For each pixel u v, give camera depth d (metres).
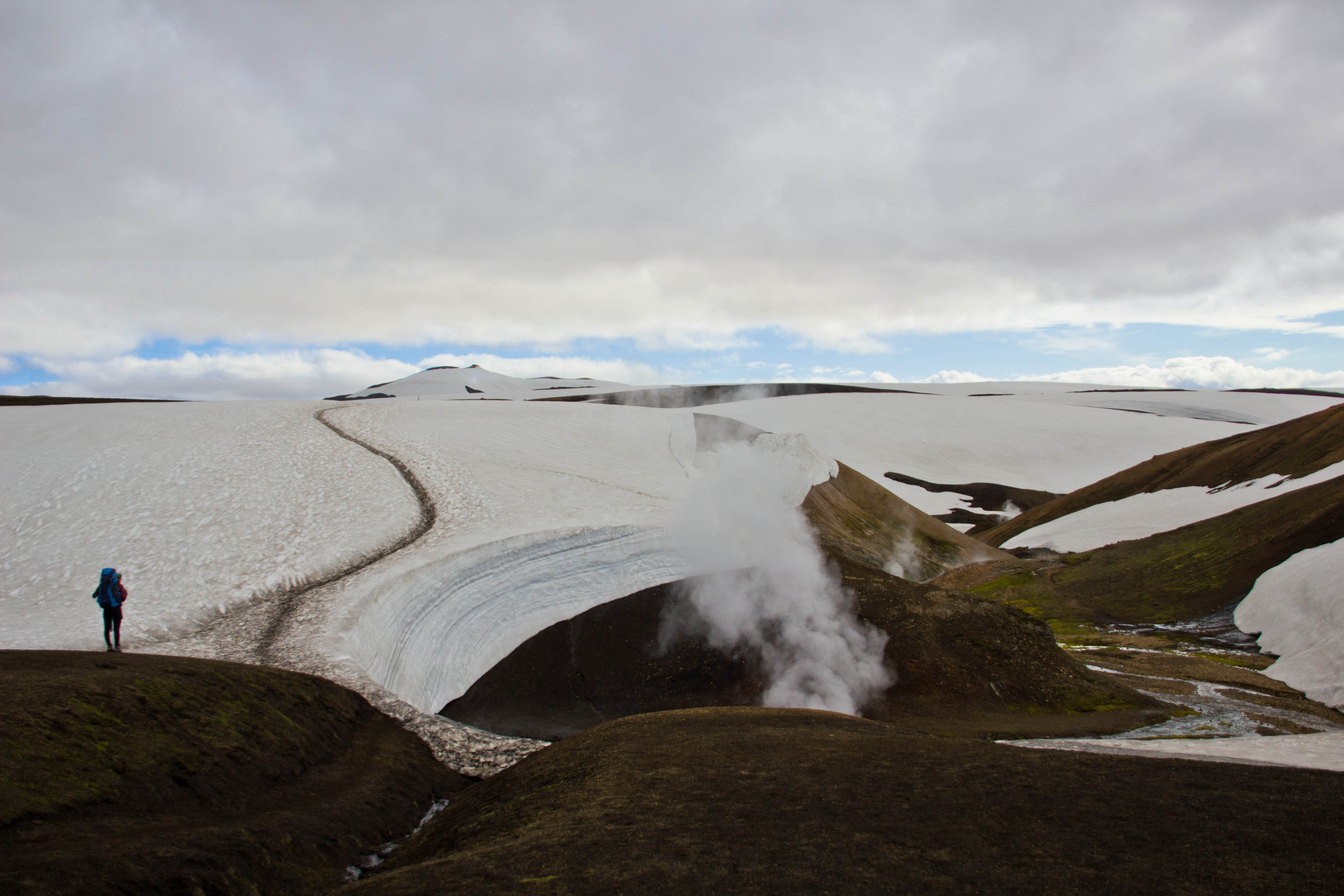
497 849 7.15
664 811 7.94
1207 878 5.52
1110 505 66.44
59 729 9.36
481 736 15.53
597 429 51.88
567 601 26.67
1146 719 21.66
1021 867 5.91
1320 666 27.38
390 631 20.38
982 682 23.84
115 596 15.85
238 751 11.05
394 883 6.33
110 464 31.77
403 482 31.80
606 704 22.39
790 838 6.88
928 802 7.71
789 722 13.39
